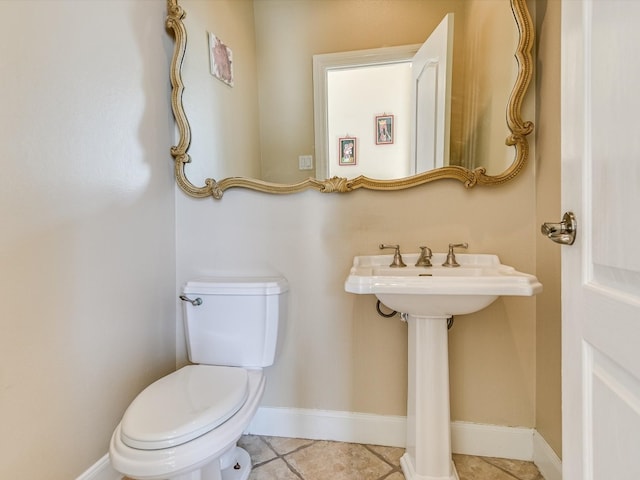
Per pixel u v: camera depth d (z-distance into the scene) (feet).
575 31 2.00
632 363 1.52
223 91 5.23
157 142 4.77
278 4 5.27
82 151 3.56
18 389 2.93
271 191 4.88
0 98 2.80
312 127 5.08
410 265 4.42
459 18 4.69
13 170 2.90
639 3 1.44
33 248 3.06
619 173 1.60
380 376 4.75
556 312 3.77
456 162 4.59
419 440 3.84
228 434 3.02
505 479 4.09
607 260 1.71
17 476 2.91
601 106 1.75
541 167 4.08
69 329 3.40
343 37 5.08
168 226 5.00
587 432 1.93
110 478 3.82
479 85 4.52
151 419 2.96
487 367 4.49
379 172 4.87
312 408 4.93
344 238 4.76
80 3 3.54
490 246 4.41
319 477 4.16
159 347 4.75
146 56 4.55
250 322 4.37
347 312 4.79
